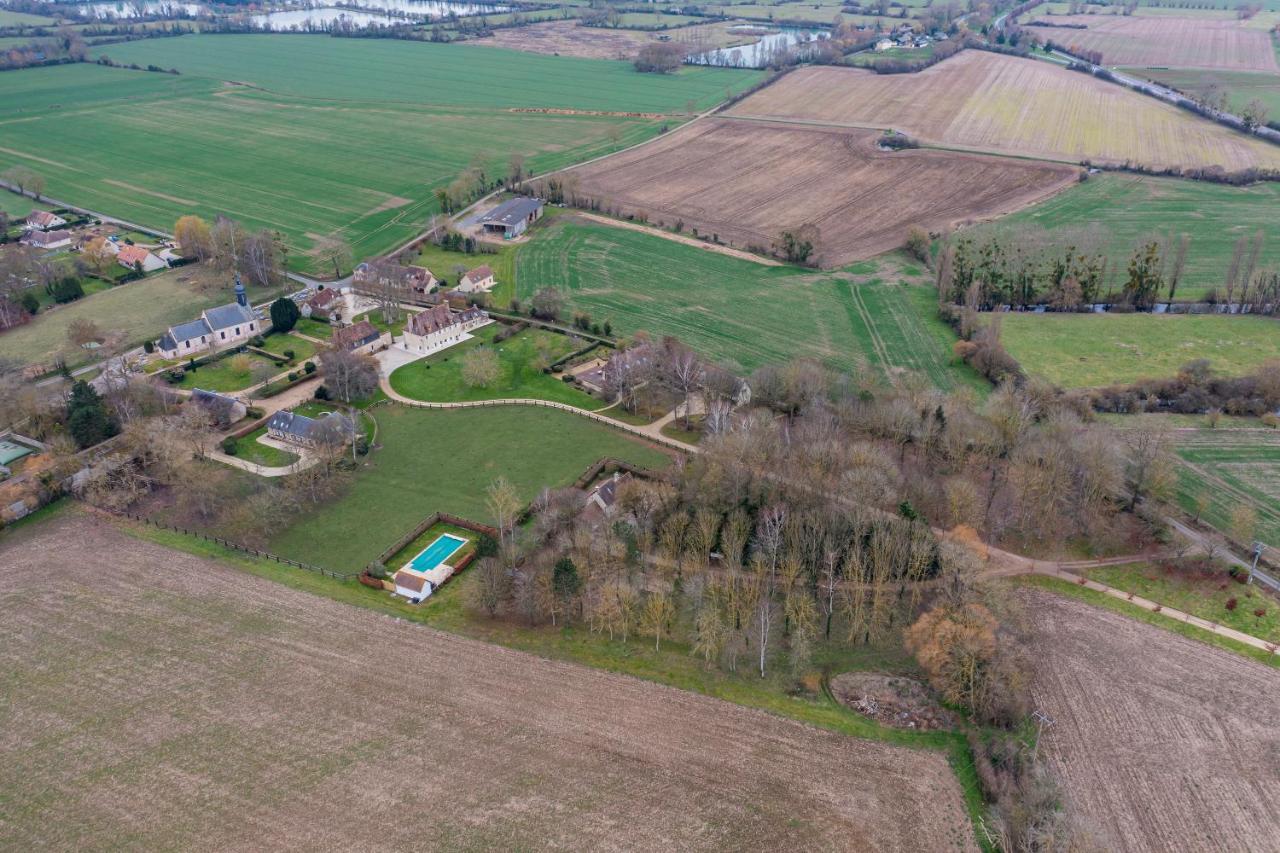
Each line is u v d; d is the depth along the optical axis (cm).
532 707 12569
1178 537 16025
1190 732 12294
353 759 11725
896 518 15350
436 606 14625
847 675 13425
